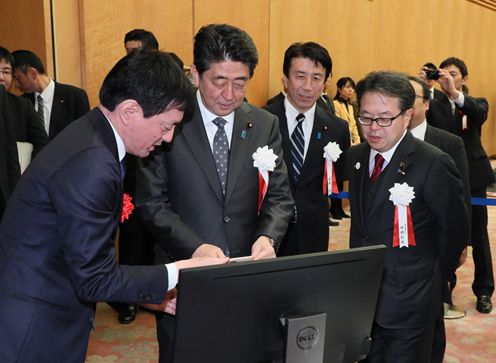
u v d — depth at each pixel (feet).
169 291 4.13
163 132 3.79
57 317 3.87
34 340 3.77
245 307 3.09
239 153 5.33
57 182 3.49
